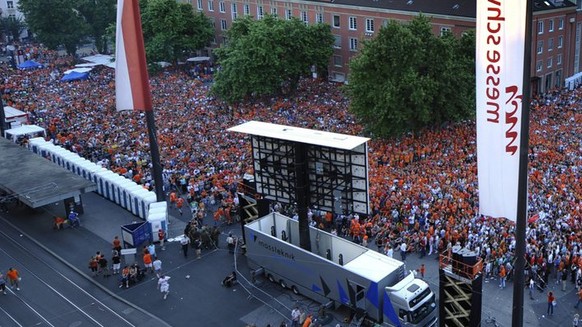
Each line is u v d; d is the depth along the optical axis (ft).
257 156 166.40
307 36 358.02
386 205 193.77
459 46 280.92
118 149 259.19
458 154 237.66
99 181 233.14
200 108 319.88
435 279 166.61
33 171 224.74
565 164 218.59
